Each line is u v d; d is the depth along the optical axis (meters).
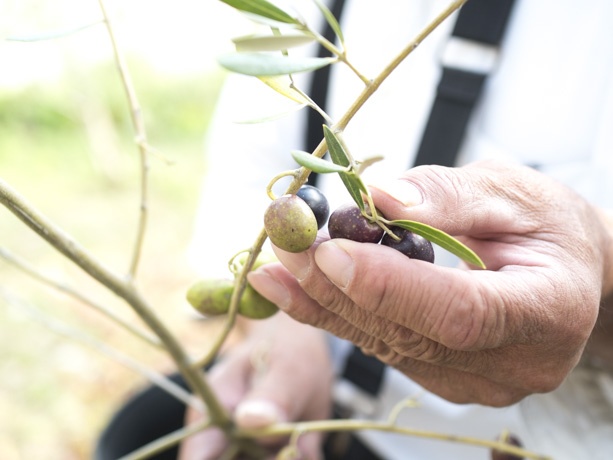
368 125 0.58
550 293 0.26
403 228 0.26
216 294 0.31
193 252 0.70
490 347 0.27
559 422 0.40
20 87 1.81
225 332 0.33
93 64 1.90
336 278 0.25
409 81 0.56
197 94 2.07
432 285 0.25
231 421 0.44
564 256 0.28
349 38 0.57
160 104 2.01
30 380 0.95
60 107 1.86
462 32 0.49
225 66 0.19
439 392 0.34
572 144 0.51
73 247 0.29
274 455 0.49
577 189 0.51
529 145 0.52
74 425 0.89
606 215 0.35
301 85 0.60
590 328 0.28
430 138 0.50
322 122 0.58
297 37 0.20
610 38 0.48
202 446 0.50
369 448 0.59
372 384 0.55
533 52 0.50
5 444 0.84
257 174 0.67
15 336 1.03
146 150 0.32
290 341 0.56
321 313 0.30
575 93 0.50
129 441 0.52
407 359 0.31
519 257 0.28
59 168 1.69
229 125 0.70
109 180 1.64
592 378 0.40
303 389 0.52
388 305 0.25
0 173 1.59
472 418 0.53
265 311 0.31
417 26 0.55
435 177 0.27
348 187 0.24
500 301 0.25
